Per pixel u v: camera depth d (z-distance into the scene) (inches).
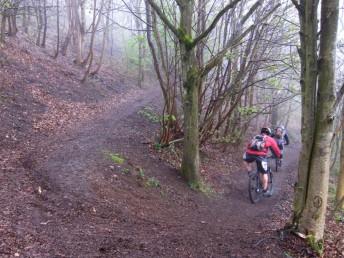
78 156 406.3
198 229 279.6
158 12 423.5
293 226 244.2
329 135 231.6
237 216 386.6
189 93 454.3
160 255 209.6
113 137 536.7
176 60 531.8
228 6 385.4
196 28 544.7
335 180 783.7
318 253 229.9
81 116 665.6
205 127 592.4
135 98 995.3
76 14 1071.6
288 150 1061.8
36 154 405.4
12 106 577.0
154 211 332.5
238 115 722.8
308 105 233.1
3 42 802.8
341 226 368.5
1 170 335.3
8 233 214.8
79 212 276.5
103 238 228.7
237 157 723.4
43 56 951.0
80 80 918.4
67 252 202.7
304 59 239.9
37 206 269.4
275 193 524.7
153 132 628.4
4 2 612.7
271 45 557.9
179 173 479.5
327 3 224.8
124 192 350.9
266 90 868.0
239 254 218.4
